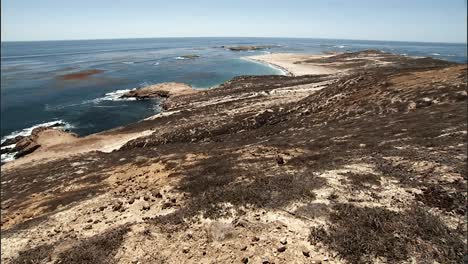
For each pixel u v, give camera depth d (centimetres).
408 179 1166
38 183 2583
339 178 1221
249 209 998
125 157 3125
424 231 812
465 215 905
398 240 780
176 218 996
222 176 1455
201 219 972
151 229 948
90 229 1138
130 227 988
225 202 1063
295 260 736
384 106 3231
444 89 3108
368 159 1470
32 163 3641
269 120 4150
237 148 2412
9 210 1862
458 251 741
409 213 904
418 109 2869
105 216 1251
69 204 1603
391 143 1762
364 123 2769
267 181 1240
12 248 1101
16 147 4384
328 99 4206
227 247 812
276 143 2394
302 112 4122
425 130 1947
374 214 896
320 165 1456
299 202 1015
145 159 2594
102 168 2700
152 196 1352
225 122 4209
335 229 837
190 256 800
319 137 2452
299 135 2831
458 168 1203
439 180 1130
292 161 1612
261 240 821
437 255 727
